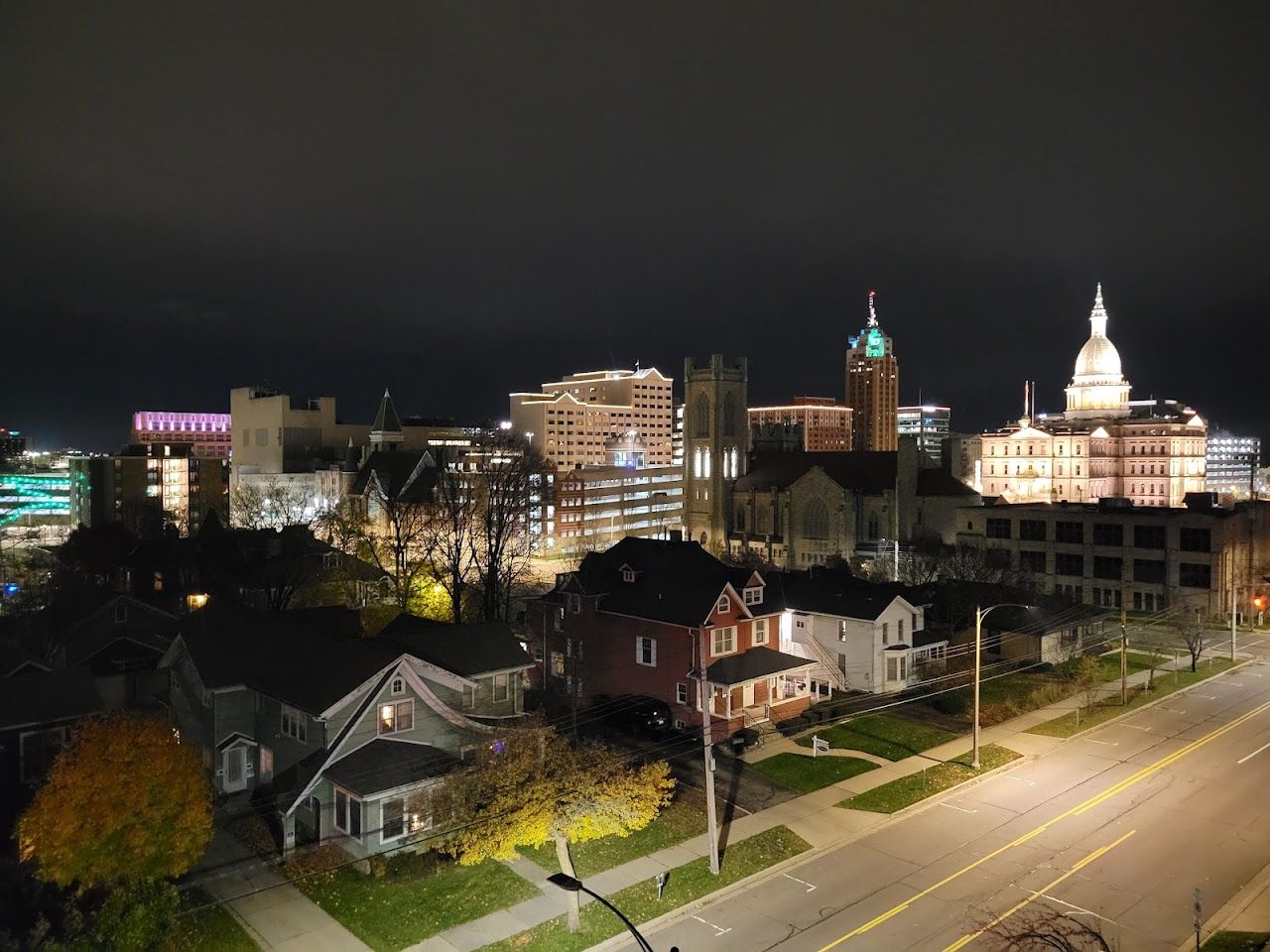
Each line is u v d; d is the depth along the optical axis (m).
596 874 37.78
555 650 66.19
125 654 62.62
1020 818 43.34
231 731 46.47
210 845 40.72
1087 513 103.75
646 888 36.50
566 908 34.94
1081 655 73.69
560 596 65.56
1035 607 78.19
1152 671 66.75
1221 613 92.75
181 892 36.56
